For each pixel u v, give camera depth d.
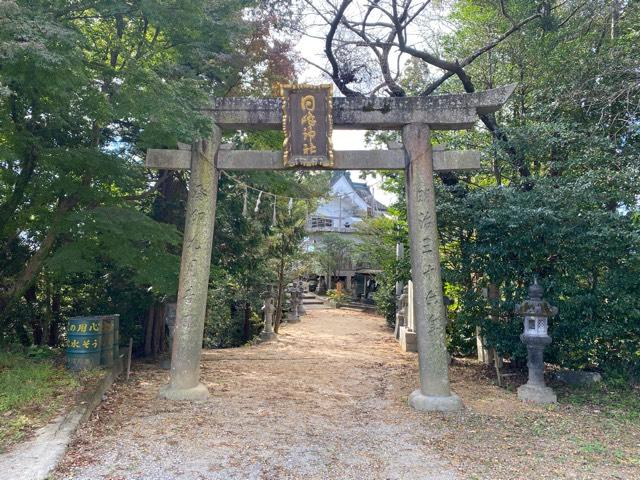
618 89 9.29
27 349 9.32
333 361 11.20
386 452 5.30
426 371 7.18
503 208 8.51
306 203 17.20
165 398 7.22
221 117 7.74
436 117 7.55
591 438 5.94
